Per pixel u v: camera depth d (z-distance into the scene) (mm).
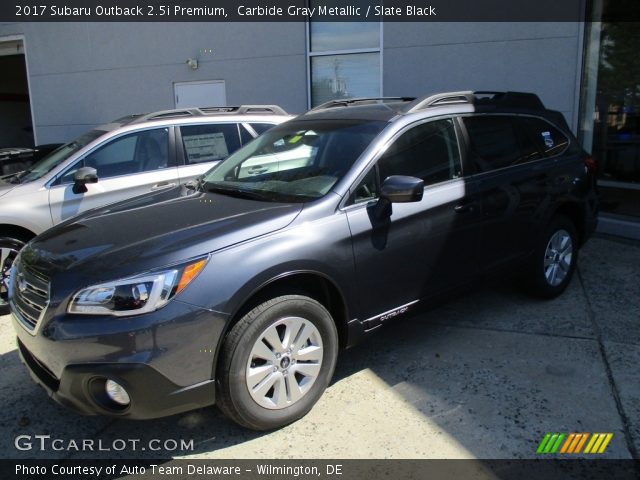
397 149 3717
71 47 10297
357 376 3734
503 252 4312
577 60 7148
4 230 5066
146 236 3078
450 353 4016
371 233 3424
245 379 2938
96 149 5473
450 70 7844
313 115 4414
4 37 10812
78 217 3736
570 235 4934
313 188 3496
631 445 2961
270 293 3090
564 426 3131
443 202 3811
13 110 17656
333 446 3023
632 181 7738
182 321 2742
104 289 2742
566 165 4844
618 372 3672
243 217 3186
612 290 5141
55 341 2756
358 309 3432
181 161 5832
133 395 2701
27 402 3574
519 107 4699
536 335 4254
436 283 3863
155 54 9703
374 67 8414
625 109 7547
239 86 9266
